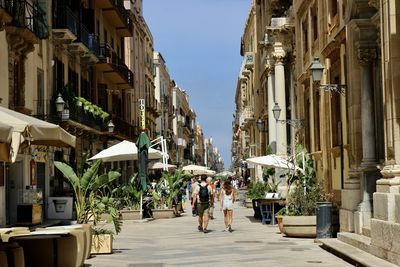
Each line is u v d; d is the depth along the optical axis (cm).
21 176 2636
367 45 1702
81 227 1452
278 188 3084
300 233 1978
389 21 1307
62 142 1228
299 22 3023
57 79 3288
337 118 2247
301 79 2888
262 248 1739
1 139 915
